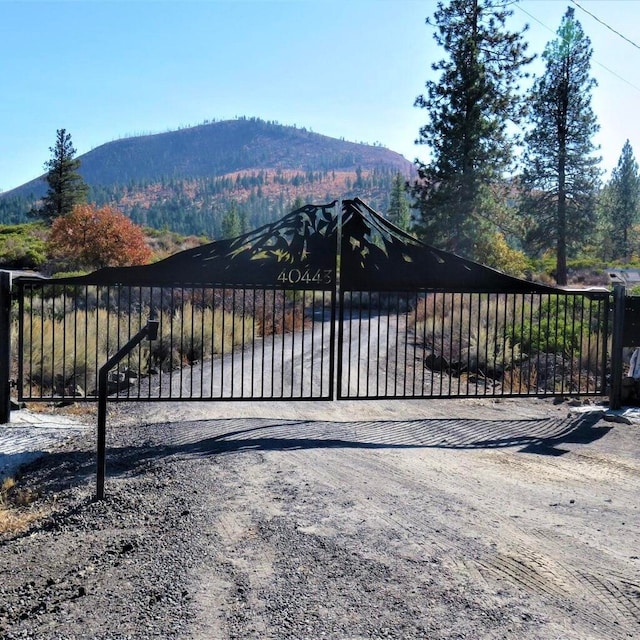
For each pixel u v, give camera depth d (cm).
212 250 901
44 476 671
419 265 938
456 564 430
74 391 999
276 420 914
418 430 862
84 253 4372
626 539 477
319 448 752
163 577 421
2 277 856
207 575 421
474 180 3812
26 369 1173
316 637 343
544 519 518
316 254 912
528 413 987
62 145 7456
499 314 1847
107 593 404
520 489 605
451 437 823
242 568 430
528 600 380
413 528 497
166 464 684
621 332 975
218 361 1459
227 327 1845
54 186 7525
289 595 390
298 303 2594
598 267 5734
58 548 495
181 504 563
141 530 514
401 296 2839
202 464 682
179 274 895
